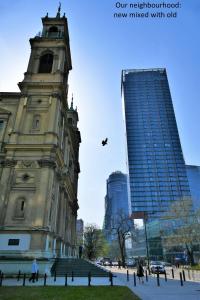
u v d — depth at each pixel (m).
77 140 61.06
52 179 29.72
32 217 27.41
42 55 41.06
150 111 179.38
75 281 21.50
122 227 75.06
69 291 15.57
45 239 26.38
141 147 164.38
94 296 14.00
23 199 28.53
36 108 34.78
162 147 164.38
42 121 33.81
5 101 35.88
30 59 39.94
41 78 37.75
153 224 116.44
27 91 36.06
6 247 25.67
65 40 42.88
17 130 32.53
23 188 29.00
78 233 112.44
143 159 159.38
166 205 143.25
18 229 26.52
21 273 23.98
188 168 194.75
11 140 31.81
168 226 72.12
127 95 188.38
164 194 147.25
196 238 57.34
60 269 26.50
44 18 45.84
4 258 24.61
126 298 13.51
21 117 33.72
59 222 34.75
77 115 63.22
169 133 170.00
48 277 24.16
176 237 64.62
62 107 38.16
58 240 33.72
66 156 42.19
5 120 34.09
